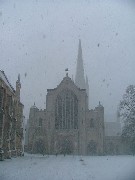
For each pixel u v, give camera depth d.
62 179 17.59
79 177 18.78
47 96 91.00
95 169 26.09
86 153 84.56
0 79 46.09
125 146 91.94
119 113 64.56
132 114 63.38
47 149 86.25
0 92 47.28
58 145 86.19
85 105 88.50
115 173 21.50
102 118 87.31
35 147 87.38
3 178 17.80
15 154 60.31
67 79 91.38
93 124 87.75
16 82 72.19
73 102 89.38
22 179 17.38
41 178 18.02
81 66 157.75
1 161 40.38
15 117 61.62
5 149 49.53
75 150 84.69
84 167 28.88
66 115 88.81
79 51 161.50
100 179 17.69
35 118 89.56
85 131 86.25
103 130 86.69
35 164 33.56
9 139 50.81
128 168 27.06
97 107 88.69
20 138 67.44
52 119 88.50
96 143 85.75
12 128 58.91
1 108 47.09
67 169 26.08
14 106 60.50
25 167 27.94
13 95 58.56
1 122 46.75
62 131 87.06
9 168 26.30
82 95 89.25
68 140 86.06
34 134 88.19
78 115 87.81
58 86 91.31
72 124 87.75
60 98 90.44
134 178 18.20
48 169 25.81
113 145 93.06
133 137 65.06
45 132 87.81
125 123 64.69
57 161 42.34
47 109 89.62
